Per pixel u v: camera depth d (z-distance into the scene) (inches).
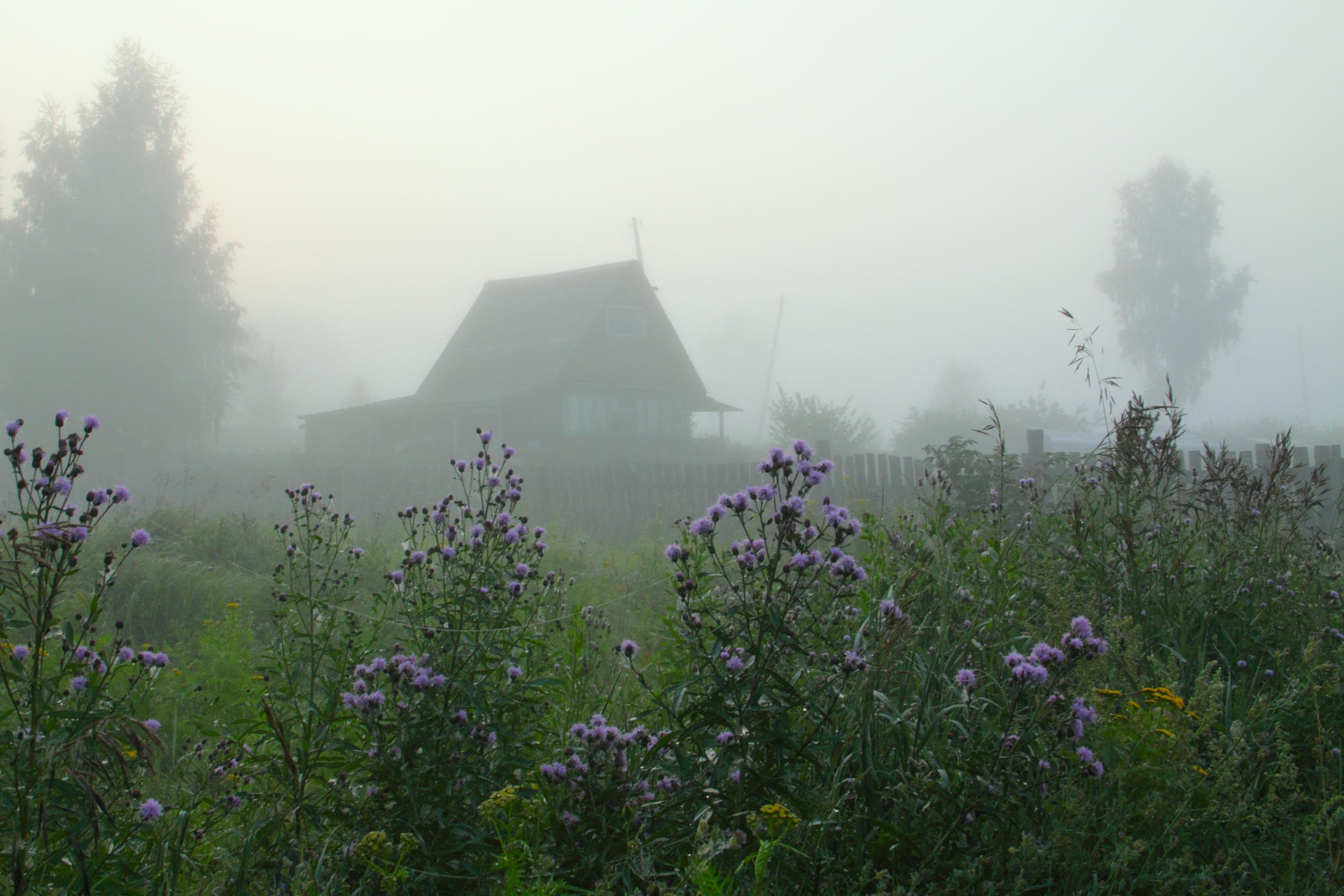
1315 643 136.0
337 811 99.6
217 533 368.2
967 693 106.6
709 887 78.8
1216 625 161.0
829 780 103.9
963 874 89.0
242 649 184.7
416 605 121.0
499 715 111.0
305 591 161.2
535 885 83.0
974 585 147.0
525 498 660.1
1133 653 132.9
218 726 146.4
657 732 117.4
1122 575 168.6
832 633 123.3
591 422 1411.2
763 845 80.7
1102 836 99.2
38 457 82.4
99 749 87.2
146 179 1569.9
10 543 79.3
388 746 103.7
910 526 165.5
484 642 114.0
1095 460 196.2
